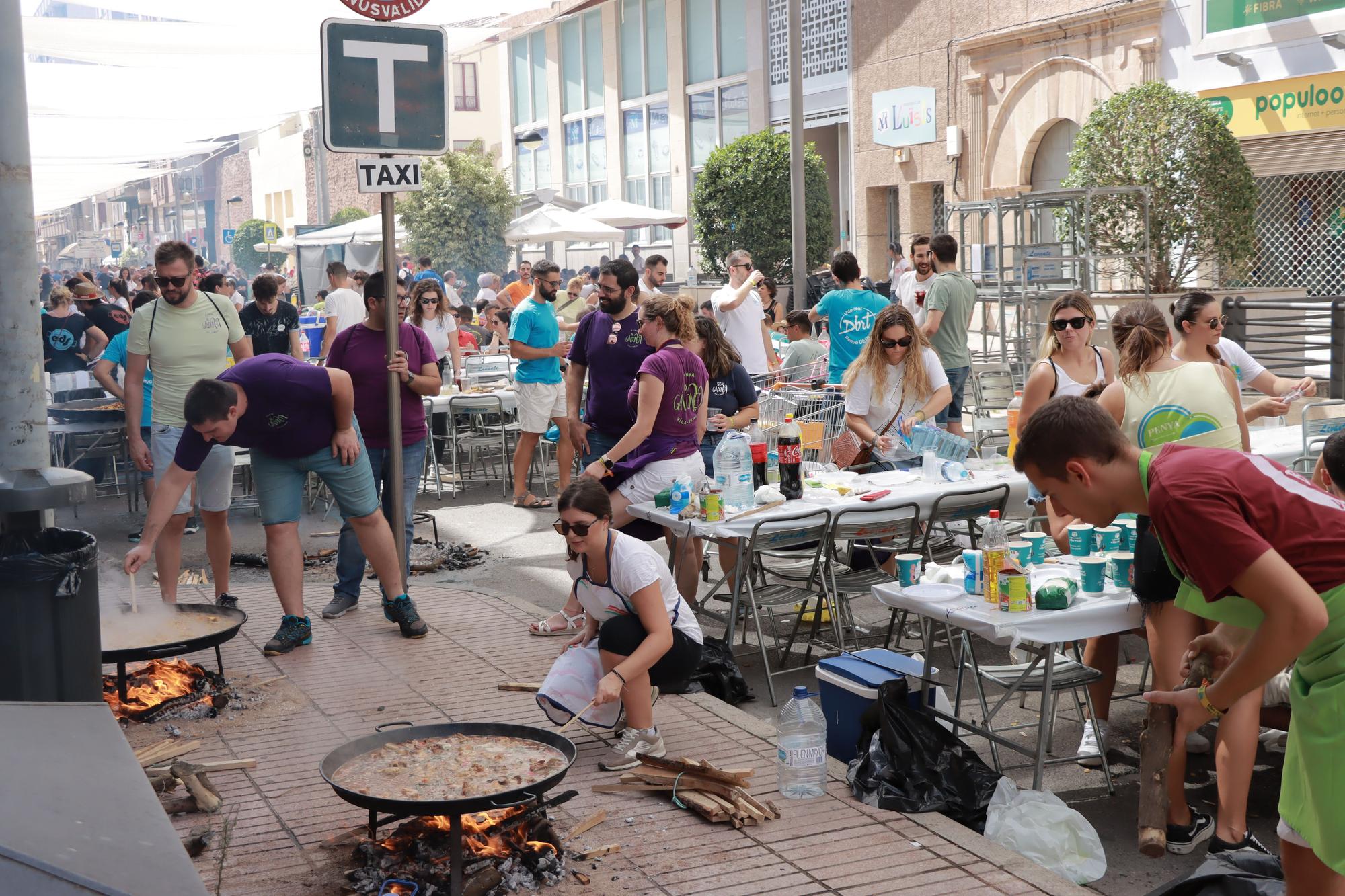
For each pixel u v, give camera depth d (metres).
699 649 5.21
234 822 4.42
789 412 9.03
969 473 7.35
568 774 4.87
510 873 3.90
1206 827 4.41
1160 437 5.23
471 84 46.56
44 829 2.29
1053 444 3.16
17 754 2.66
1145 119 14.32
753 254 21.48
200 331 7.36
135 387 7.40
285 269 39.25
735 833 4.30
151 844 2.40
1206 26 16.38
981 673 5.11
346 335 7.58
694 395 6.91
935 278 10.20
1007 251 19.91
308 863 4.07
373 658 6.52
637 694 4.96
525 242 21.30
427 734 4.40
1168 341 5.32
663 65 31.05
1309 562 2.97
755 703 6.09
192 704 5.64
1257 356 12.57
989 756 5.35
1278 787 4.95
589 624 5.39
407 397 7.71
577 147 35.31
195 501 10.74
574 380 8.27
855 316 9.88
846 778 4.79
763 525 6.28
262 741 5.30
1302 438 7.69
